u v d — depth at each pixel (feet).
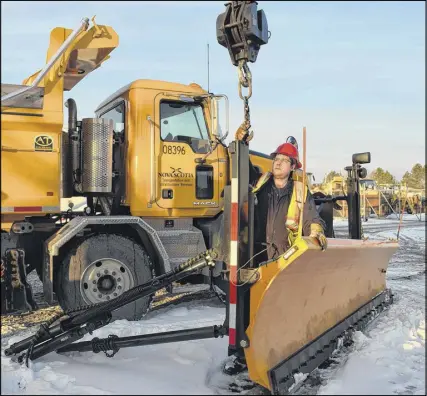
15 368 11.64
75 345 12.67
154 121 18.28
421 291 24.31
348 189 22.07
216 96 17.39
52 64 16.34
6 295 15.52
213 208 19.20
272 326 10.98
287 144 13.03
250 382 11.54
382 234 57.62
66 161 17.98
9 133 16.14
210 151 18.90
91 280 17.10
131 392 10.36
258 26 10.90
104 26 17.52
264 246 13.00
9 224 16.56
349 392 10.72
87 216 17.31
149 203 18.11
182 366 12.19
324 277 13.19
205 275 18.12
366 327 16.31
